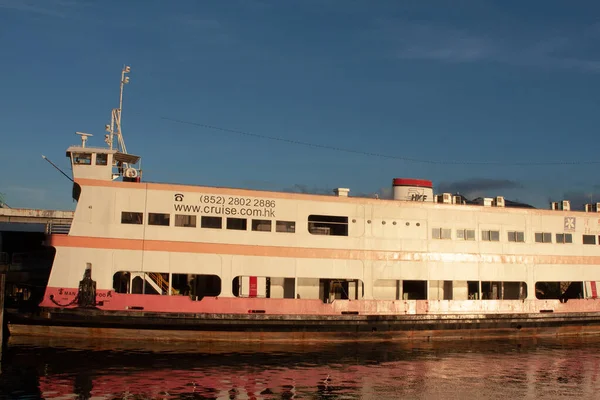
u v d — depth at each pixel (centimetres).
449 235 3603
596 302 3831
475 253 3631
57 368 2503
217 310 3089
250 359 2802
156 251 3072
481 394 2355
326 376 2547
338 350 3094
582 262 3881
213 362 2712
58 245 2970
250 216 3241
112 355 2761
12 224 4653
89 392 2194
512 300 3644
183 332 3083
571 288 4103
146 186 3105
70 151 3059
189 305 3053
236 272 3173
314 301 3244
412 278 3488
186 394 2216
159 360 2708
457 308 3519
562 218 3878
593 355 3200
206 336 3112
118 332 3031
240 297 3133
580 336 3819
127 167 3338
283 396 2238
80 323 2967
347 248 3391
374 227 3462
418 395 2312
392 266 3459
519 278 3706
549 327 3744
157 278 3186
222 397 2197
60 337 3012
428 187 3991
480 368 2812
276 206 3294
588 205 4112
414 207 3559
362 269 3403
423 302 3459
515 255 3719
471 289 3891
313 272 3309
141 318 2986
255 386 2352
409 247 3509
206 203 3177
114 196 3061
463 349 3262
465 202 4072
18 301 3120
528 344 3484
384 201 3503
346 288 3572
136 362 2652
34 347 2845
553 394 2384
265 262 3231
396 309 3403
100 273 2994
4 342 2914
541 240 3803
